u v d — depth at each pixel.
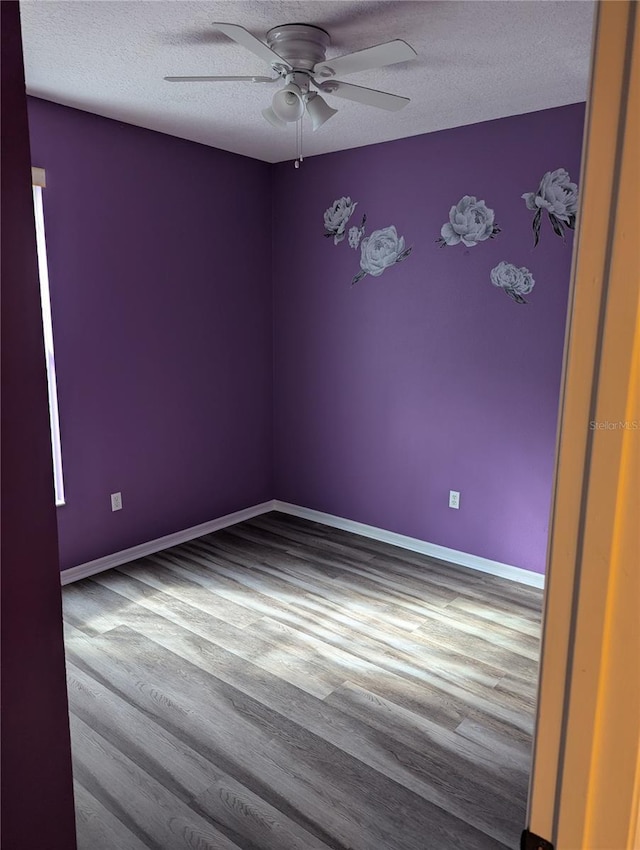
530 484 3.46
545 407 3.35
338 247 4.00
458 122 3.32
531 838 0.66
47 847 1.01
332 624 3.05
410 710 2.41
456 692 2.52
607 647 0.57
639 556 0.55
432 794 2.00
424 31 2.25
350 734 2.27
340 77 2.66
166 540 3.95
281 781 2.05
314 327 4.22
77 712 2.37
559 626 0.60
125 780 2.04
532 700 2.48
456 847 1.81
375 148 3.73
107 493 3.59
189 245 3.80
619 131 0.50
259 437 4.50
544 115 3.11
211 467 4.18
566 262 3.16
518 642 2.91
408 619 3.11
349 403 4.13
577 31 2.22
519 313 3.35
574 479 0.57
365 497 4.16
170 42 2.35
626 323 0.52
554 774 0.63
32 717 0.96
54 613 0.97
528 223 3.25
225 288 4.07
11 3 0.82
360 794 2.00
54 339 3.23
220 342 4.09
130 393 3.62
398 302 3.79
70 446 3.38
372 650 2.82
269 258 4.34
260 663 2.71
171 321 3.78
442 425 3.73
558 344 3.25
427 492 3.86
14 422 0.88
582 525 0.57
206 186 3.84
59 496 3.37
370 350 3.96
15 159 0.84
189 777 2.06
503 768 2.12
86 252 3.30
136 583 3.47
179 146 3.66
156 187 3.57
